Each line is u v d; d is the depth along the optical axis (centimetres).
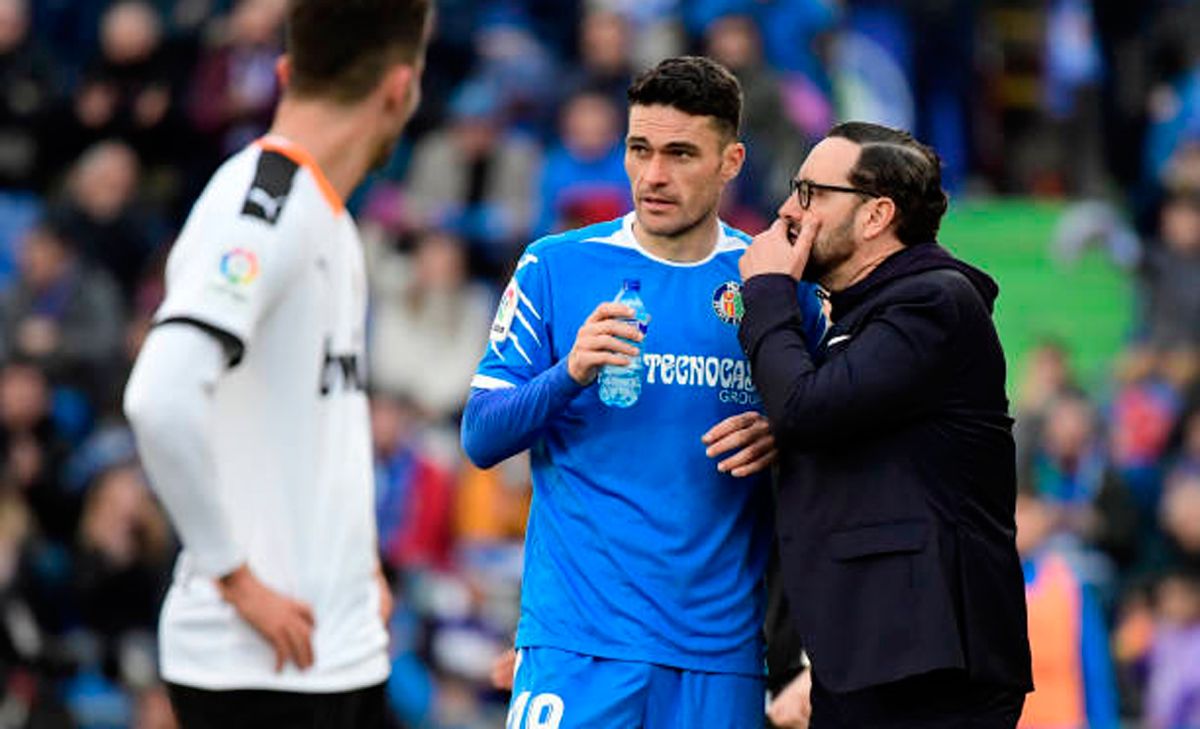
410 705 3619
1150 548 3875
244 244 1578
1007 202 5419
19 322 4466
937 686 1745
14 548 3675
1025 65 5806
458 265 4391
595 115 4491
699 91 1802
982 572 1750
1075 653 3072
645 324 1838
